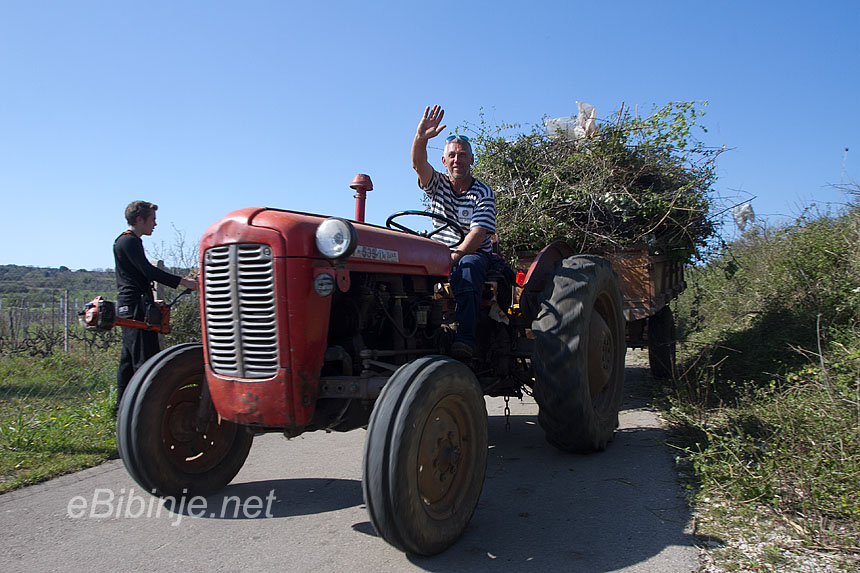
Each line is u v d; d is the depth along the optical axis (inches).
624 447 173.0
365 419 126.0
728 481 129.1
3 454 172.2
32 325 423.2
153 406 126.6
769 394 186.9
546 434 161.3
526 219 238.4
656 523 117.7
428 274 139.6
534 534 115.3
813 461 121.4
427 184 170.9
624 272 231.5
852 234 252.8
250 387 110.2
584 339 151.6
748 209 364.5
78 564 104.3
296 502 135.8
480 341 165.9
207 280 116.0
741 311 310.0
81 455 174.7
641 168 249.1
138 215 190.4
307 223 111.0
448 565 103.0
